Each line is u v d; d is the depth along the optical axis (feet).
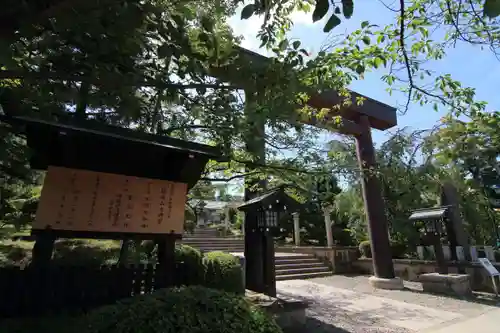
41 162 10.26
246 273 16.30
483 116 9.23
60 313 9.55
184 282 12.14
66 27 6.29
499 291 22.93
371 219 26.25
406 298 20.86
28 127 9.04
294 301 14.03
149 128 13.07
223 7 7.86
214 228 58.54
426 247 28.84
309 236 51.60
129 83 7.33
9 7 5.23
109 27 6.40
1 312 9.21
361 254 35.45
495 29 7.54
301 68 8.58
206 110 11.21
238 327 6.33
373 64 9.04
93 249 15.67
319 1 4.85
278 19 7.88
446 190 27.84
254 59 8.79
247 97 8.36
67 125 8.96
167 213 11.16
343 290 23.84
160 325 5.80
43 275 9.70
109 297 10.33
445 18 7.80
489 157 10.37
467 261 25.43
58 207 9.69
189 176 11.60
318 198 16.63
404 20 8.00
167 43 7.46
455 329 14.11
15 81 8.75
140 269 10.96
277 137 12.93
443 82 9.13
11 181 11.30
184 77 8.52
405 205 31.89
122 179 10.71
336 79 10.28
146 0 6.75
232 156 12.94
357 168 15.26
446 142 10.71
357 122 26.13
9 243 16.40
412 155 25.96
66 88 7.93
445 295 21.71
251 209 15.85
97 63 7.19
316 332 13.55
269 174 14.07
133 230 10.57
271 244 16.43
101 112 11.87
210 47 7.54
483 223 29.66
